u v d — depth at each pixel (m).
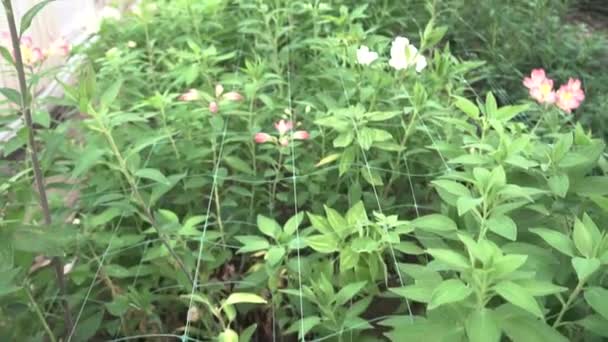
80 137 1.84
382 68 2.04
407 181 1.79
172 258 1.39
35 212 1.37
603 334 1.06
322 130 1.76
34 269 1.43
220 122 1.69
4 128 1.41
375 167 1.66
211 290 1.42
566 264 1.19
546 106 1.74
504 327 0.96
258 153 1.83
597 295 1.03
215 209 1.69
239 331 1.45
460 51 3.10
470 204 1.12
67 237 1.17
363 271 1.29
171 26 2.51
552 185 1.27
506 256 0.93
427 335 0.97
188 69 2.01
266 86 2.10
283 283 1.46
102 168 1.63
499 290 0.91
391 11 2.99
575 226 1.08
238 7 2.73
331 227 1.31
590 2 4.96
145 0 2.56
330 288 1.20
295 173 1.67
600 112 2.78
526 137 1.33
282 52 2.29
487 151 1.50
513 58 3.20
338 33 2.33
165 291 1.47
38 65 1.82
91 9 2.92
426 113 1.73
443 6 3.29
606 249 1.04
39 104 1.67
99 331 1.41
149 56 2.34
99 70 2.35
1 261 1.09
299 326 1.20
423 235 1.31
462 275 1.01
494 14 3.34
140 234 1.49
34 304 1.20
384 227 1.28
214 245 1.52
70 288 1.41
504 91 2.76
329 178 1.75
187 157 1.64
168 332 1.44
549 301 1.20
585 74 3.22
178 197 1.64
